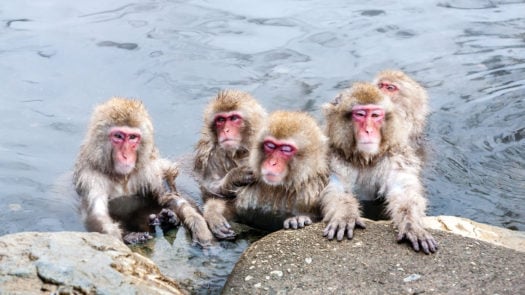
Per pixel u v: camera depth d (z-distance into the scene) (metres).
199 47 12.27
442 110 10.82
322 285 6.44
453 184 9.01
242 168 8.84
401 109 10.29
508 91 11.20
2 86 11.04
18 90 10.97
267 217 8.55
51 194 8.82
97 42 12.34
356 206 7.88
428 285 6.34
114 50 12.11
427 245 6.89
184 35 12.67
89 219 8.33
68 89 11.02
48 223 8.19
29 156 9.57
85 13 13.52
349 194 8.22
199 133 10.20
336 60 11.92
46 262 6.15
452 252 6.83
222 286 6.98
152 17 13.38
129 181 9.08
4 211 8.37
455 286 6.29
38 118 10.38
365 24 13.19
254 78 11.41
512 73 11.68
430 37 12.73
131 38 12.50
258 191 8.67
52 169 9.33
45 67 11.56
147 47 12.21
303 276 6.59
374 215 8.59
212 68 11.64
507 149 9.88
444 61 12.02
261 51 12.20
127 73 11.46
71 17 13.34
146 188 9.20
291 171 8.35
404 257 6.80
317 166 8.44
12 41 12.30
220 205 8.58
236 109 9.21
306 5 14.04
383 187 8.68
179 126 10.35
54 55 11.90
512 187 8.94
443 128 10.43
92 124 8.93
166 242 7.91
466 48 12.38
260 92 10.96
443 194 8.78
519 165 9.48
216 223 8.15
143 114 8.95
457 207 8.49
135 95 10.89
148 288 6.09
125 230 8.26
